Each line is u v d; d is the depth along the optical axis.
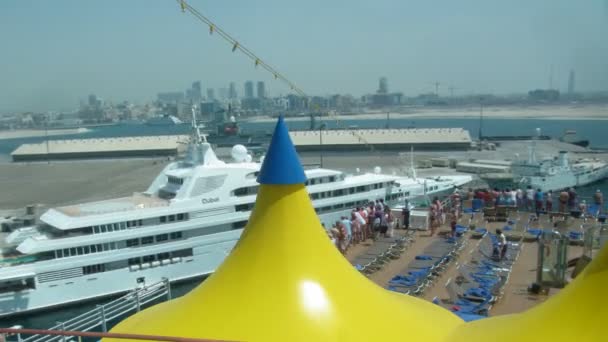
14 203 71.75
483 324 8.62
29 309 29.98
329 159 107.50
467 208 31.98
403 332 8.90
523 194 31.08
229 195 35.59
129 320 10.08
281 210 9.25
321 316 8.50
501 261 21.70
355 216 25.64
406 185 47.25
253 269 9.05
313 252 9.20
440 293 18.50
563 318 6.94
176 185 36.34
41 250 29.88
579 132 184.12
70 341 20.88
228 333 8.34
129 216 32.22
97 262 31.39
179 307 9.33
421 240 25.52
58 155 126.56
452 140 121.94
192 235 34.38
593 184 71.81
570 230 25.50
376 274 20.81
